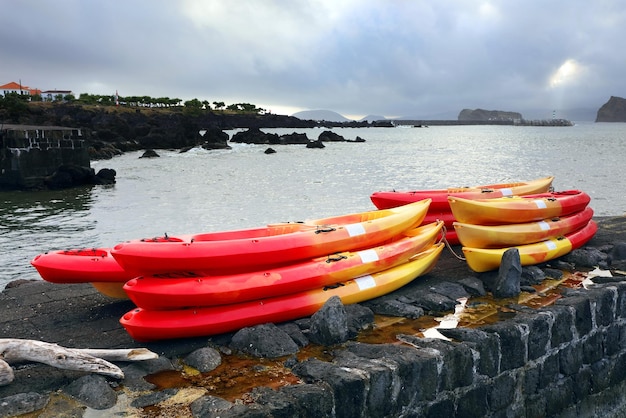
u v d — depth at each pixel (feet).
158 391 14.62
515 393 18.92
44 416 13.24
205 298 17.92
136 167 125.90
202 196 77.30
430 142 244.63
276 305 19.22
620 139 262.47
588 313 21.24
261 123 463.01
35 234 53.42
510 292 22.58
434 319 20.35
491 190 33.55
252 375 15.67
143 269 18.12
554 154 154.81
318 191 80.74
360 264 21.36
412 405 16.11
